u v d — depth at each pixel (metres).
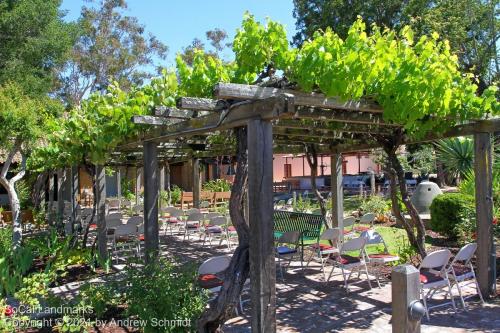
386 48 3.61
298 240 6.82
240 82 4.09
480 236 5.10
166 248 8.88
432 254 4.46
